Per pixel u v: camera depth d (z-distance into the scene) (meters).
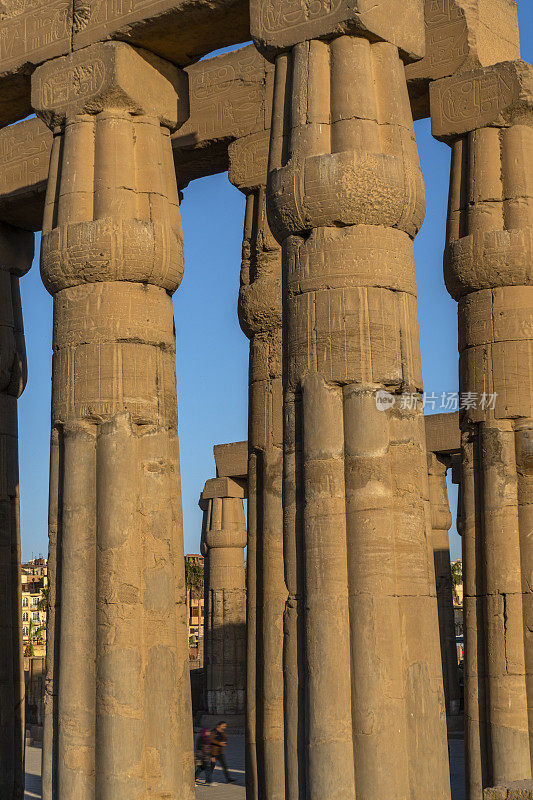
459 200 13.59
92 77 12.23
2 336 17.39
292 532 10.18
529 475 12.84
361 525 9.76
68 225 11.82
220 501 31.27
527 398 12.91
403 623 9.74
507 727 12.45
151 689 11.20
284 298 10.61
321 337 10.13
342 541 9.85
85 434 11.58
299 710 9.88
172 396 12.17
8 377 17.19
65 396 11.72
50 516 11.85
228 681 30.20
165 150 12.67
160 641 11.33
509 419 13.00
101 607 11.19
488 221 13.18
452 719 27.19
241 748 26.67
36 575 100.12
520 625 12.66
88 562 11.36
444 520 27.38
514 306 13.03
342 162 10.19
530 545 12.70
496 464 12.95
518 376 12.93
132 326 11.71
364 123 10.38
